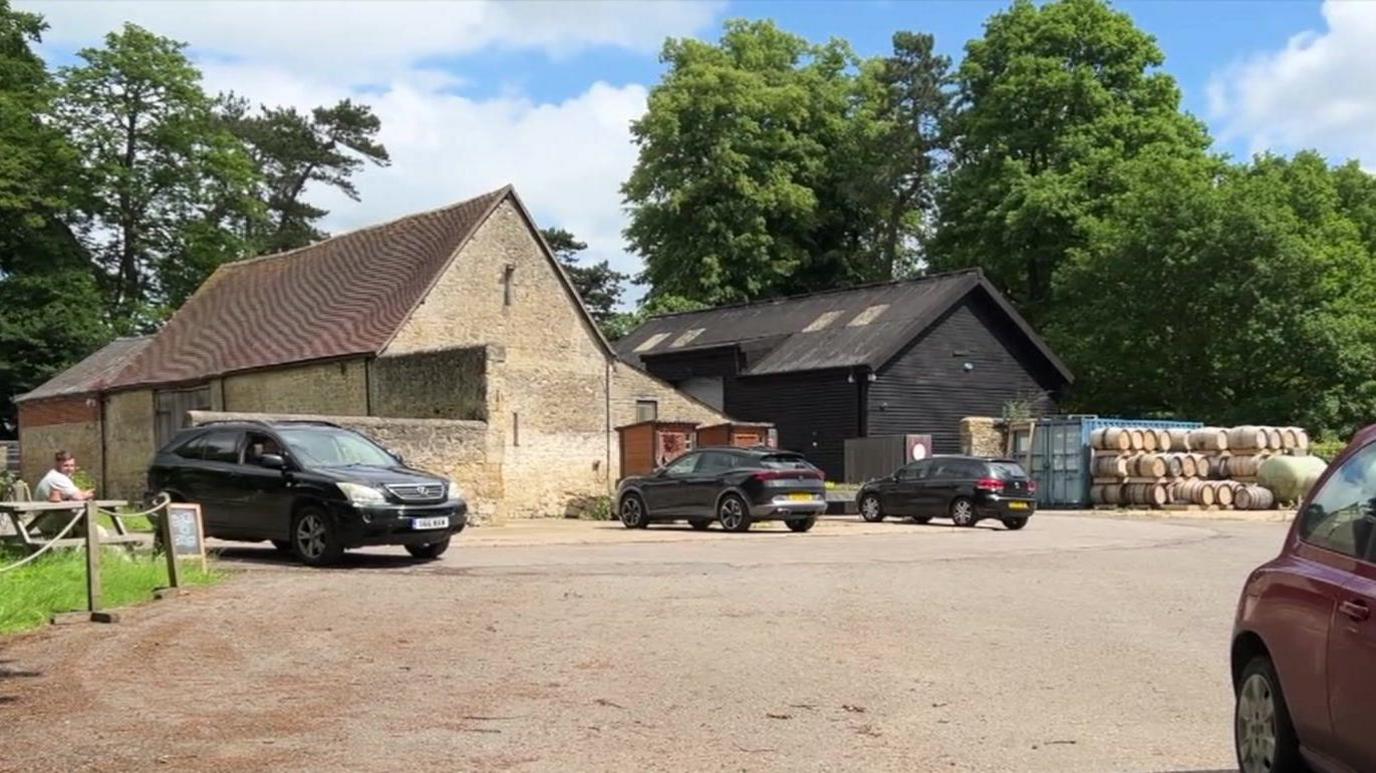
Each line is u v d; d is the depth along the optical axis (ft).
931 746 22.70
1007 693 27.45
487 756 21.70
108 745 22.11
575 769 20.88
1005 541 73.41
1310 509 20.07
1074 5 168.76
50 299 162.81
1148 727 24.31
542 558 58.80
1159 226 144.77
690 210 191.01
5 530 46.93
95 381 138.92
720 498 81.61
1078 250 154.10
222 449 58.18
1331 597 17.66
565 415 118.73
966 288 137.69
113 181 165.58
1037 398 146.30
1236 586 48.11
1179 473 120.47
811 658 31.50
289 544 56.29
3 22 162.30
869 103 202.90
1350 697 16.81
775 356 141.59
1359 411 142.10
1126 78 170.09
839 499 109.29
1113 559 60.49
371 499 52.85
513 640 33.73
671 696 26.89
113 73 165.78
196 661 30.32
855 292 151.74
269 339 121.19
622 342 168.35
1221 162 163.53
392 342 106.63
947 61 202.39
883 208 201.16
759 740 23.07
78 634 34.12
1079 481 124.57
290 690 27.12
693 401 129.59
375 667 29.81
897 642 34.04
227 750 21.86
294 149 227.61
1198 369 148.05
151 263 176.65
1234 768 21.26
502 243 116.88
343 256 130.11
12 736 22.75
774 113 191.52
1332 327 136.15
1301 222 150.00
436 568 52.75
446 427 88.79
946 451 137.49
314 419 81.76
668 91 190.70
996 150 170.60
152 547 47.60
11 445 155.22
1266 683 19.74
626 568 53.31
